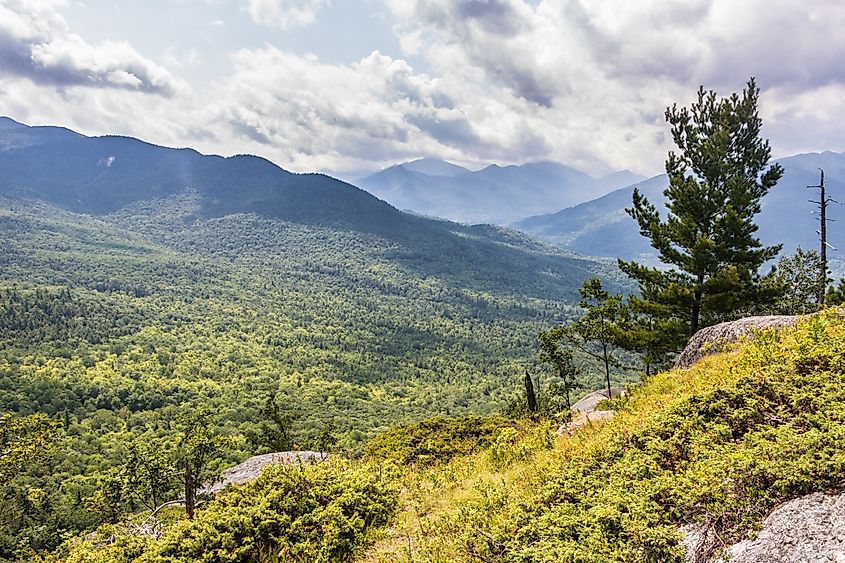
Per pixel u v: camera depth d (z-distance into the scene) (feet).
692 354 50.80
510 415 100.83
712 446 19.83
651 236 75.82
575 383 97.91
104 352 524.11
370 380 557.33
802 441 16.30
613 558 15.51
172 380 451.94
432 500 32.99
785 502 14.85
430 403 472.44
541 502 21.72
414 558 22.53
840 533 12.51
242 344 653.30
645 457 21.31
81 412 351.46
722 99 73.67
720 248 67.67
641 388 39.96
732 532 14.71
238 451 224.12
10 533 132.67
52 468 217.97
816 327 26.94
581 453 25.93
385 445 68.08
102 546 35.53
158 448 90.84
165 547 27.76
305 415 385.70
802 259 92.73
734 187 68.90
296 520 27.53
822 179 82.12
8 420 74.64
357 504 30.27
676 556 15.11
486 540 20.22
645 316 80.74
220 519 28.27
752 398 22.22
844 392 19.38
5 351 462.60
